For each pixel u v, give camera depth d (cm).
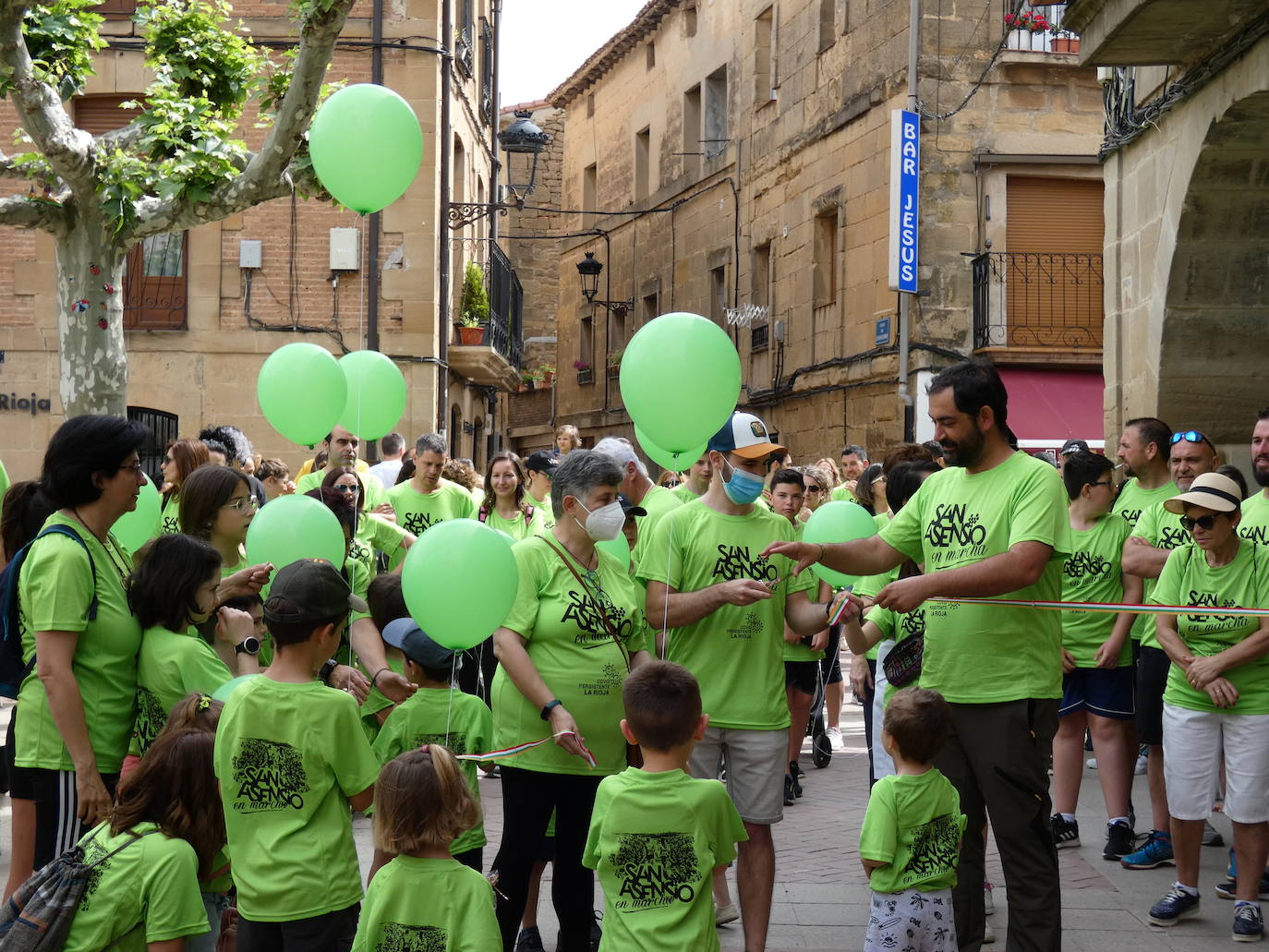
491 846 719
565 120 3722
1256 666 579
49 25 1134
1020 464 498
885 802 474
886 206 2042
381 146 605
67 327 1141
